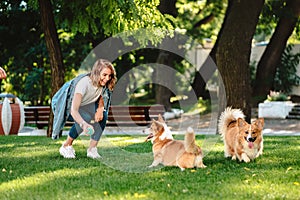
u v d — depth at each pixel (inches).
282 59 1054.4
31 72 962.7
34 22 776.3
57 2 570.6
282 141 462.6
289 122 827.4
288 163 313.0
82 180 257.3
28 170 288.2
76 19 554.6
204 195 221.5
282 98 948.6
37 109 651.5
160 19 507.8
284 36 936.9
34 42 882.8
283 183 248.7
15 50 882.8
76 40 912.9
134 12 490.3
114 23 501.7
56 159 330.6
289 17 894.4
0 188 241.3
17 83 1023.6
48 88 1023.0
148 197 217.3
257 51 1183.6
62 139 478.3
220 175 268.8
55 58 524.4
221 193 224.5
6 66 952.9
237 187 237.9
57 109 327.3
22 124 635.5
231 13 612.1
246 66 610.5
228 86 605.9
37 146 410.3
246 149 316.5
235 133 328.2
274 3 899.4
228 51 605.3
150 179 259.0
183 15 1170.0
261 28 1110.4
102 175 270.1
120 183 248.5
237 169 289.1
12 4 619.5
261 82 954.7
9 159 334.6
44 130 653.9
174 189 233.5
